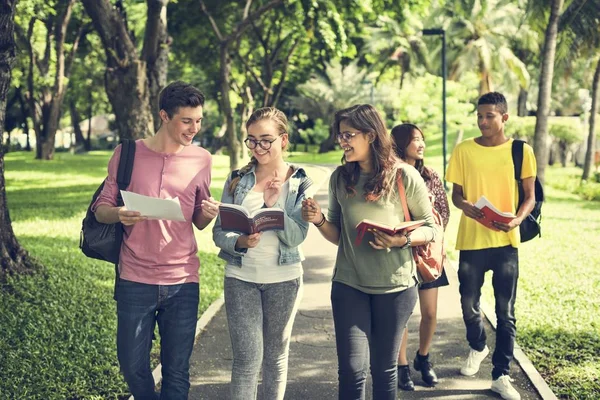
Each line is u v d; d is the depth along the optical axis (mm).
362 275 4156
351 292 4199
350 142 4121
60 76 38531
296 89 54031
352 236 4203
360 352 4129
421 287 5422
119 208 4098
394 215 4203
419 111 33344
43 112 40219
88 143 64188
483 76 40719
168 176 4273
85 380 5664
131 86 13773
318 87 53719
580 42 24750
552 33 21078
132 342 4219
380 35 43531
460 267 5477
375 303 4203
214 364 6188
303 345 6734
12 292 8234
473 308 5539
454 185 5512
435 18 40438
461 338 6828
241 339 4281
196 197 4383
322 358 6344
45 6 24172
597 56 28328
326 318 7715
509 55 39750
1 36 8281
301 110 55781
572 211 19000
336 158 48094
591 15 23547
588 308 8023
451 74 41469
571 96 50406
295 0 17625
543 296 8625
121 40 13766
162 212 3943
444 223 5234
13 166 35375
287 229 4262
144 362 4289
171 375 4285
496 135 5375
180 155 4320
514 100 49719
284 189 4391
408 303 4223
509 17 39781
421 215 4273
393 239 4012
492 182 5363
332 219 4461
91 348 6430
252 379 4305
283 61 35094
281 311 4352
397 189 4191
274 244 4301
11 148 60438
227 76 24531
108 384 5605
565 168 40219
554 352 6402
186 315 4281
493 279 5371
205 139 70062
